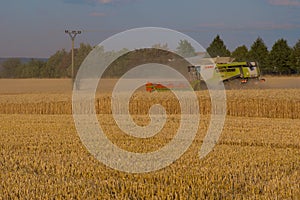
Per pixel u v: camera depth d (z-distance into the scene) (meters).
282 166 12.66
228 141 17.75
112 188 10.20
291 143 17.05
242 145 17.14
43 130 21.30
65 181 10.66
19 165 12.95
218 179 10.84
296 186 10.05
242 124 23.42
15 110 35.59
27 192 9.73
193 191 9.75
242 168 12.13
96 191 9.92
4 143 17.17
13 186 10.20
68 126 23.05
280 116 28.91
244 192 10.05
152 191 9.73
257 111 29.59
